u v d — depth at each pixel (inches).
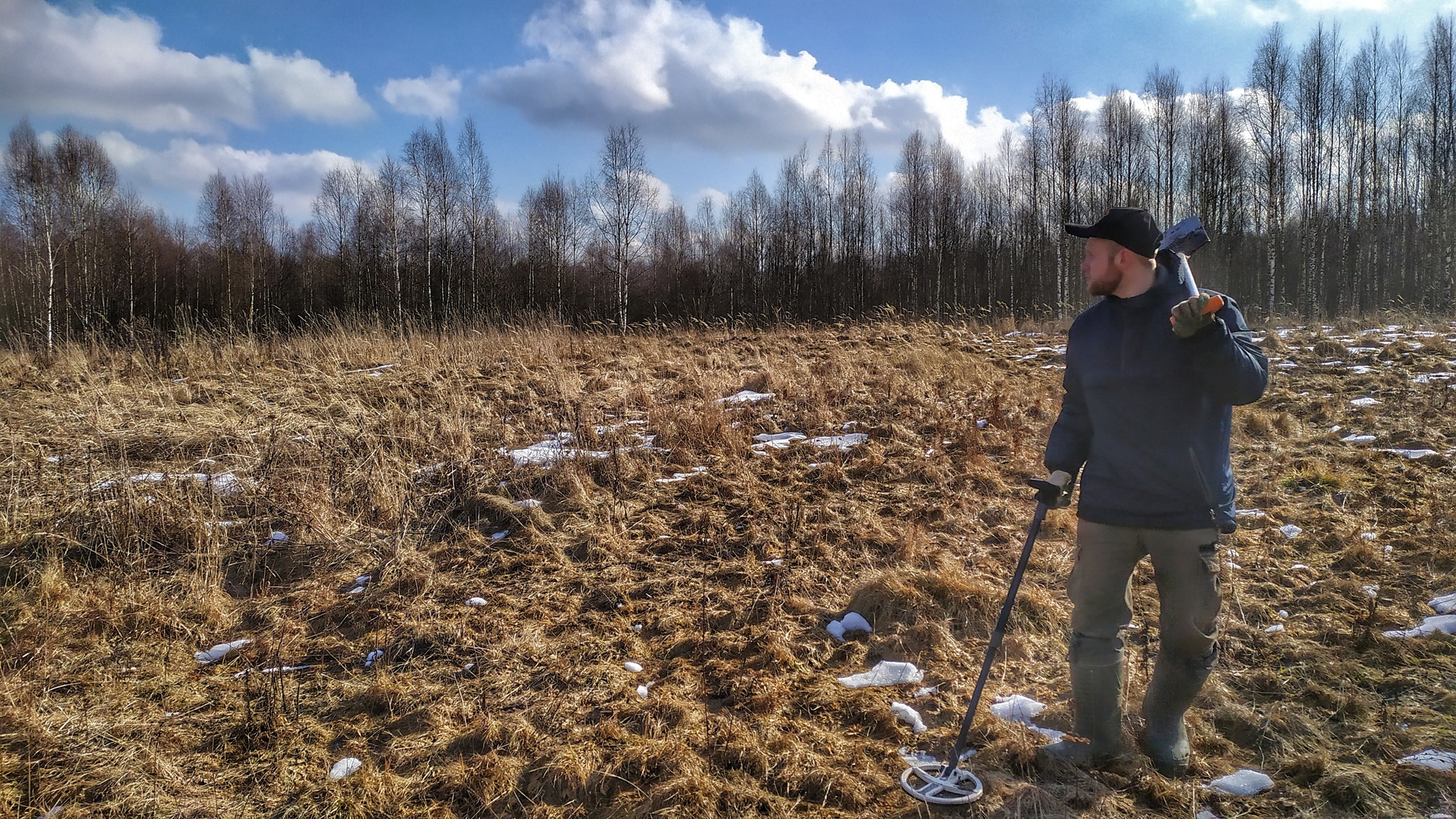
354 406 301.3
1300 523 193.8
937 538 196.4
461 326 545.6
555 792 110.6
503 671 143.4
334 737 126.7
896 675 140.1
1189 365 98.3
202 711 133.7
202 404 318.3
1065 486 112.3
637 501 221.5
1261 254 1363.2
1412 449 236.4
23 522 194.5
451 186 1406.3
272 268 1831.9
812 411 295.9
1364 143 1325.0
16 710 128.5
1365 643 139.5
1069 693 133.0
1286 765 111.4
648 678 140.4
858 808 105.8
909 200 1681.8
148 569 183.3
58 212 1161.4
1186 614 103.7
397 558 186.4
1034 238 1557.6
